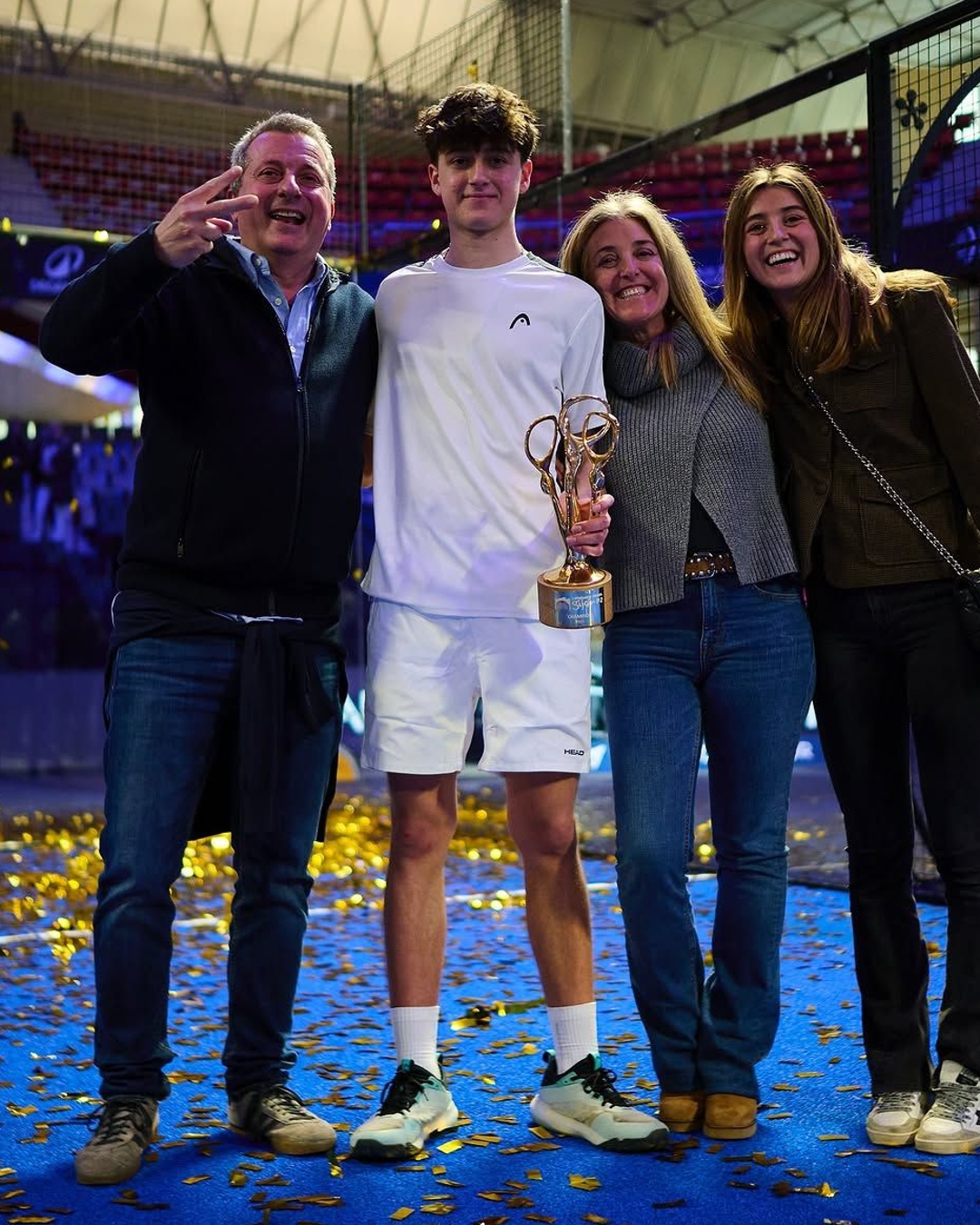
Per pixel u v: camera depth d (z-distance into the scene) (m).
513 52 7.66
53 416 8.96
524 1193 2.06
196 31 10.42
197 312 2.29
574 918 2.41
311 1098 2.54
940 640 2.27
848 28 11.77
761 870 2.34
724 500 2.33
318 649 2.39
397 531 2.38
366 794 7.60
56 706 11.98
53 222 9.41
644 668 2.36
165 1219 1.98
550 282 2.36
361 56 10.77
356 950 3.94
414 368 2.37
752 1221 1.94
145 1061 2.26
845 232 9.31
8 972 3.68
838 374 2.34
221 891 4.84
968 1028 2.30
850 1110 2.44
